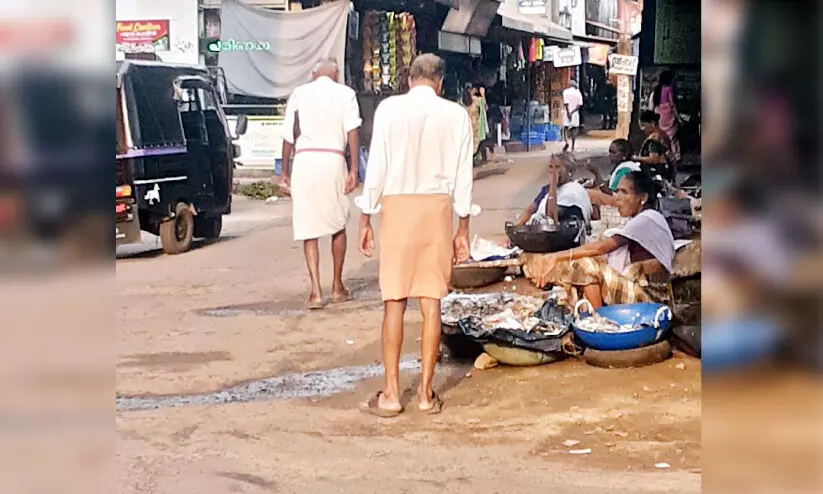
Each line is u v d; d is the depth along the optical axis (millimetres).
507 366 6078
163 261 10578
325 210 7949
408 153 5164
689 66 10727
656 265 6461
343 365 6328
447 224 5258
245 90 17766
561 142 29453
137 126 10430
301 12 17516
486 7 22625
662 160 9867
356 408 5410
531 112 27797
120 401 5566
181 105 11352
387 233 5223
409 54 19172
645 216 6578
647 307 6223
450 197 5289
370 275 9562
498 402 5414
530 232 7879
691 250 6441
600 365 5953
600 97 35094
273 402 5551
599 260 6688
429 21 20641
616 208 8273
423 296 5277
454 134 5270
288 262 10391
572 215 8086
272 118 18266
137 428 5086
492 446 4742
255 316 7781
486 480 4301
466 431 4977
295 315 7805
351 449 4754
